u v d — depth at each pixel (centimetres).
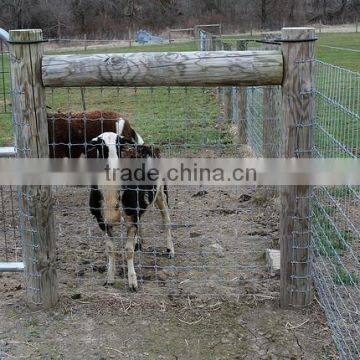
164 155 922
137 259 561
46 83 424
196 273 529
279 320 438
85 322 442
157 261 561
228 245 598
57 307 463
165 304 468
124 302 471
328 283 448
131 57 414
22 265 462
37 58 421
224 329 430
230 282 507
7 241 621
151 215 680
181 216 686
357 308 409
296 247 442
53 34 5016
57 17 5056
